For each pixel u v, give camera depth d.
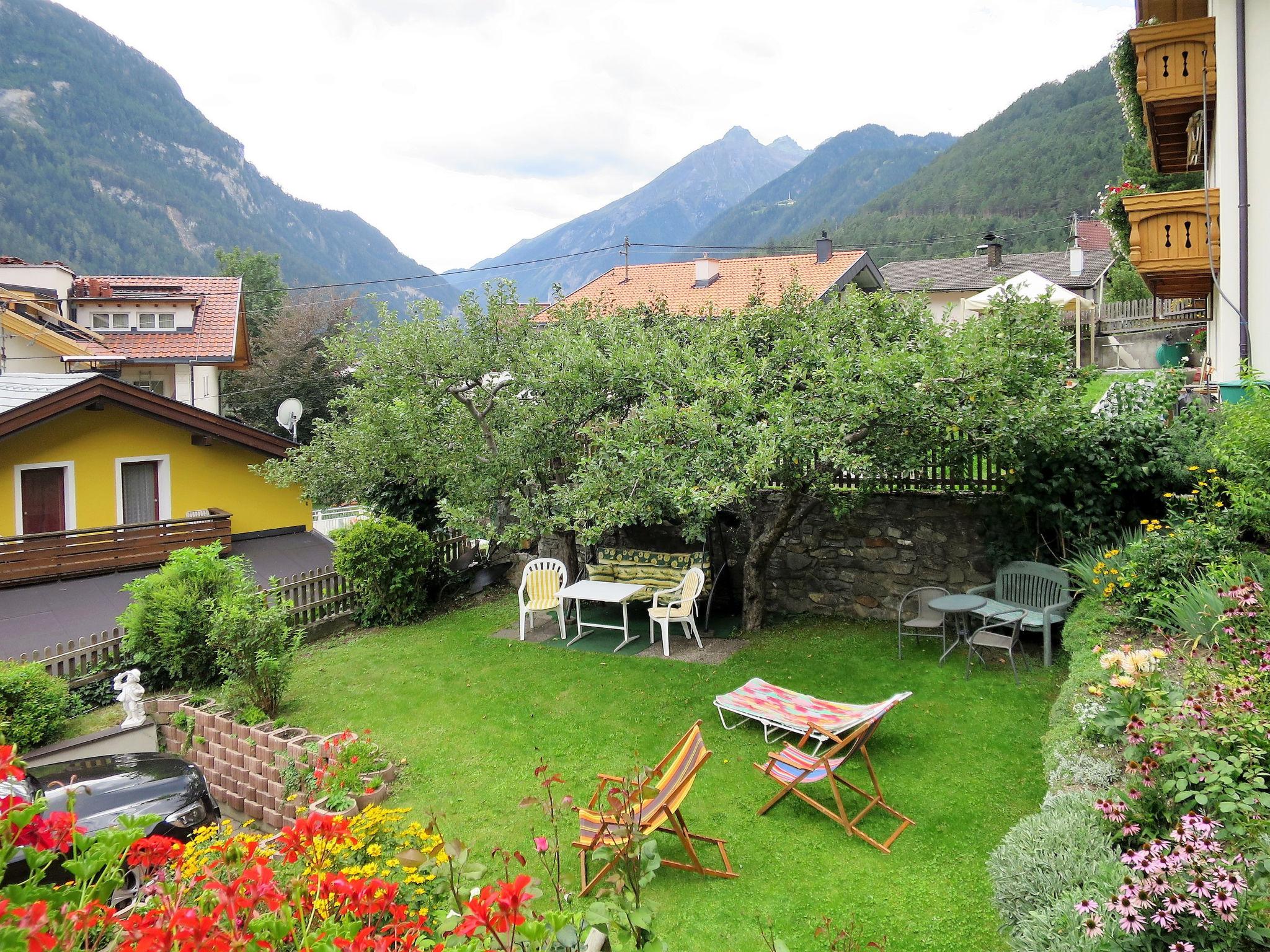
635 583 11.77
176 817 6.39
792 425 8.06
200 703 9.27
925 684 8.48
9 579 12.12
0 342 20.45
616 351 10.26
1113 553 7.87
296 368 36.03
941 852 5.58
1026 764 6.68
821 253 26.45
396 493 13.91
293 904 2.90
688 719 8.21
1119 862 3.71
